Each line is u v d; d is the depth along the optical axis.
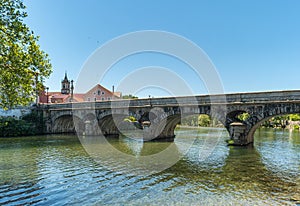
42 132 55.75
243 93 31.97
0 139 44.59
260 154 27.30
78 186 16.22
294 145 34.50
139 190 15.38
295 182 16.64
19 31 16.42
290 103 28.50
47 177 18.31
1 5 15.65
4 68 16.45
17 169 20.83
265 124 82.94
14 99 17.84
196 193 14.70
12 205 13.09
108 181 17.30
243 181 16.97
